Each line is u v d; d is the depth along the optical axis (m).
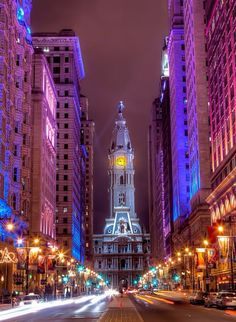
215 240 83.19
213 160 127.12
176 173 194.00
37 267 80.06
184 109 192.88
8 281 96.19
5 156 95.69
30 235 117.12
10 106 99.81
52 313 54.69
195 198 153.38
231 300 58.69
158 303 79.94
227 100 110.94
